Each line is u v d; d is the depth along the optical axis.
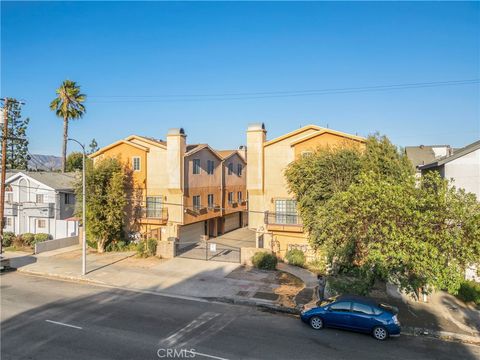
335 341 13.31
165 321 15.20
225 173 39.28
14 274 23.70
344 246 15.83
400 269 14.46
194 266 25.14
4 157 25.58
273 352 12.25
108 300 18.11
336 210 16.33
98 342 12.88
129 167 32.28
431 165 24.39
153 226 31.58
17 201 35.72
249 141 27.73
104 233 29.62
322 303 15.05
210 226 38.84
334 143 25.42
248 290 19.84
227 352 12.20
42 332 13.76
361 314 13.88
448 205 13.81
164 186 31.34
